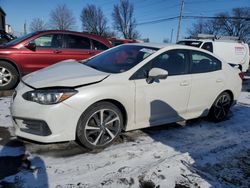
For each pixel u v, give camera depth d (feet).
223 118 17.69
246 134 15.66
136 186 9.86
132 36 179.32
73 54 23.34
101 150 12.16
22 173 10.03
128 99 12.31
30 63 21.84
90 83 11.51
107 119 12.12
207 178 10.71
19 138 12.69
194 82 14.98
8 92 20.97
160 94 13.50
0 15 138.82
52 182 9.66
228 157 12.63
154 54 13.64
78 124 11.31
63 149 11.98
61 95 10.81
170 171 10.95
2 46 21.63
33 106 10.78
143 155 12.04
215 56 16.72
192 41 41.63
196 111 15.75
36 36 22.12
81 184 9.68
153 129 15.16
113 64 13.74
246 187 10.39
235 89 17.62
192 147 13.30
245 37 194.49
